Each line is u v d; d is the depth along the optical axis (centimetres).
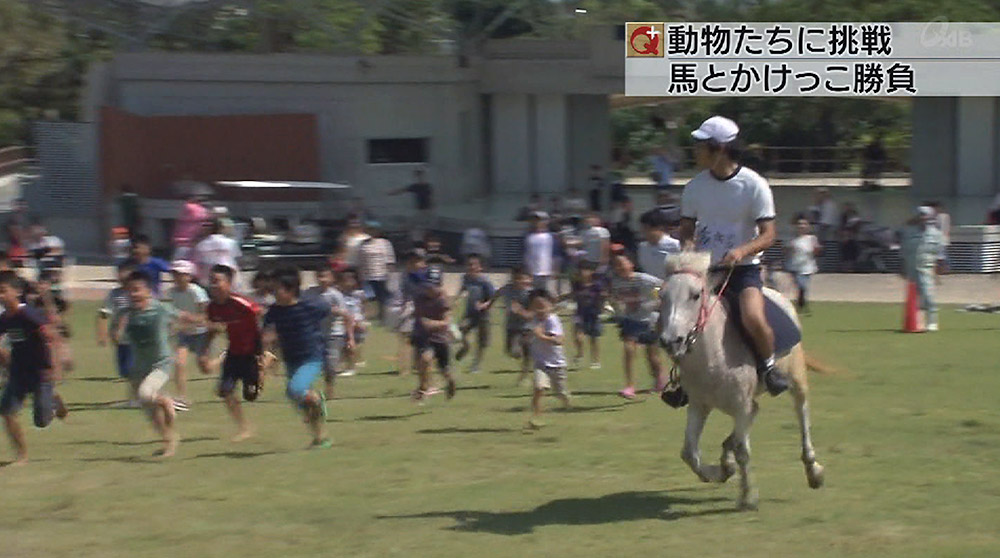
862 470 1184
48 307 1566
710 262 977
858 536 950
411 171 3512
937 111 3822
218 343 2094
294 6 3603
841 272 3105
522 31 4147
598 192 3512
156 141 3316
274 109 3431
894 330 2259
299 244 2984
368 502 1095
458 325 2117
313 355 1332
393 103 3491
